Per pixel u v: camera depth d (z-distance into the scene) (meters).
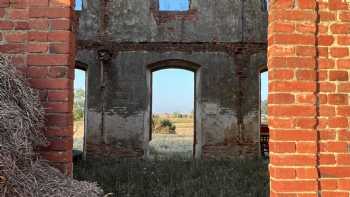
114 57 15.36
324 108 3.83
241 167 12.48
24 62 3.77
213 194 8.50
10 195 3.08
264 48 15.49
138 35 15.47
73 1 3.93
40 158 3.70
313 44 3.84
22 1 3.83
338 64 3.87
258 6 15.69
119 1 15.59
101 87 15.22
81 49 15.33
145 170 11.62
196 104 15.42
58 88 3.75
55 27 3.77
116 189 8.84
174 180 10.15
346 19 3.90
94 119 15.11
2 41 3.79
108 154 15.03
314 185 3.74
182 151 17.88
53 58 3.76
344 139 3.81
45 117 3.71
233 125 15.20
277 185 3.73
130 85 15.28
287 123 3.78
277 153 3.76
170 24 15.57
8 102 3.27
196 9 15.68
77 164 13.09
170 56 15.45
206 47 15.50
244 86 15.36
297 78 3.81
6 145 3.10
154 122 32.91
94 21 15.46
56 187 3.39
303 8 3.87
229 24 15.62
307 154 3.76
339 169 3.79
